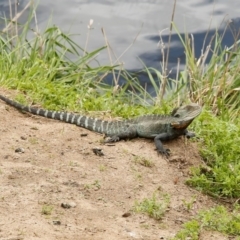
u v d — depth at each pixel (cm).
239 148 1365
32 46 1959
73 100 1560
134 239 1011
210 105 1741
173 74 2164
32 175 1167
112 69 1859
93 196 1144
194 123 1448
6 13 2378
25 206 1056
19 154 1243
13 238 943
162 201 1167
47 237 965
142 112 1542
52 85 1589
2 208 1038
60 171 1203
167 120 1361
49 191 1123
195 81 1802
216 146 1366
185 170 1297
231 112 1742
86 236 992
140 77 2152
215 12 2542
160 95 1761
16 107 1440
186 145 1366
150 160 1295
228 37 2330
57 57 1886
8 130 1334
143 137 1375
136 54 2298
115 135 1359
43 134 1339
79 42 2350
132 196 1167
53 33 1917
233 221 1121
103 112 1530
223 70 1828
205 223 1109
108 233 1016
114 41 2381
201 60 1858
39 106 1499
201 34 2381
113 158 1281
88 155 1280
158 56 2284
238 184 1271
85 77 1859
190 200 1201
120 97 1786
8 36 1936
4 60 1753
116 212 1102
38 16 2428
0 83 1579
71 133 1359
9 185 1119
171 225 1097
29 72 1667
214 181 1289
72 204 1088
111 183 1195
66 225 1019
